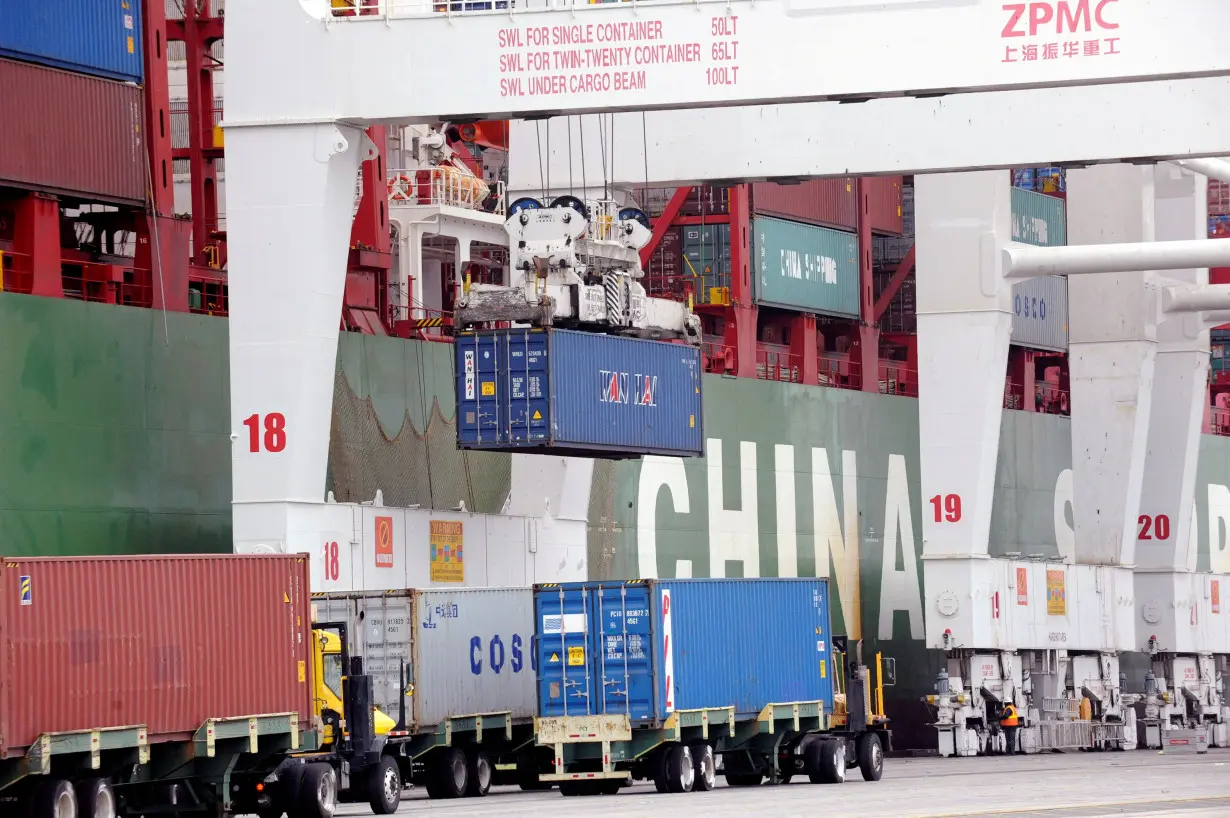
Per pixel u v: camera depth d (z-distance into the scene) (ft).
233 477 215.31
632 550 313.94
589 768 208.33
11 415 211.82
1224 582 428.56
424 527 246.47
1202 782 213.46
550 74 211.20
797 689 223.51
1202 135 242.17
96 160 225.15
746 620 216.54
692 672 205.87
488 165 356.59
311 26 214.90
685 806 173.37
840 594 365.61
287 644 168.45
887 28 206.90
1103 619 364.99
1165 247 299.38
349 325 268.41
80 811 150.00
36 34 216.13
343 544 223.71
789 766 225.15
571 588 203.41
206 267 269.64
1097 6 203.21
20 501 212.23
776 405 351.67
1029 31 204.64
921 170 253.24
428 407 277.64
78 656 146.92
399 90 213.25
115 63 227.61
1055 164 248.73
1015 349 431.02
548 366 226.38
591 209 242.58
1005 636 326.65
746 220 351.46
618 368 240.53
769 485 347.97
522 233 235.81
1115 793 191.72
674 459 325.01
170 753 158.51
